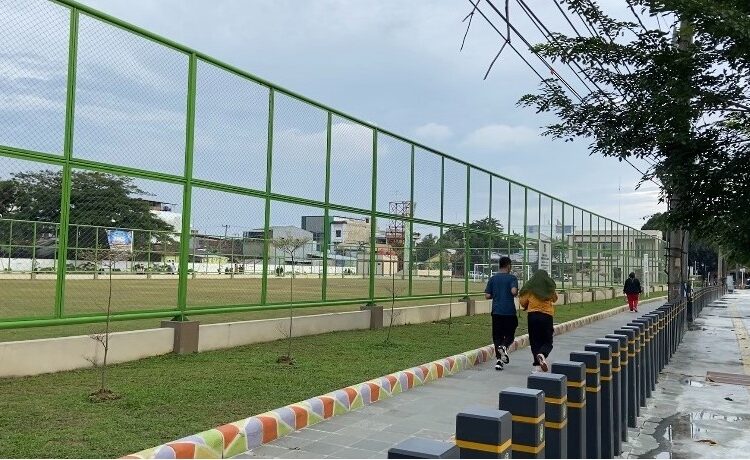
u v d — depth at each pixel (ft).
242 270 35.55
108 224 28.35
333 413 23.12
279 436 20.15
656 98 31.73
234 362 29.76
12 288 27.63
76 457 15.44
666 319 42.55
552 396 13.37
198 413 20.33
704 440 23.09
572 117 36.50
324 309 53.88
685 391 32.55
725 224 34.58
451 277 60.44
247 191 35.45
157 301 33.30
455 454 8.46
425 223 55.31
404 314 52.47
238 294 35.55
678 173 33.65
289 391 24.25
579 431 15.65
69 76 26.20
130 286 33.50
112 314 28.19
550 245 87.61
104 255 28.48
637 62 32.86
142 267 30.89
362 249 46.62
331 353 34.14
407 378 28.78
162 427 18.49
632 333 25.32
